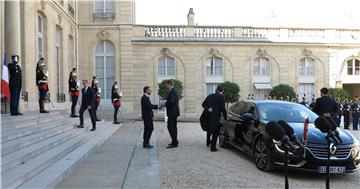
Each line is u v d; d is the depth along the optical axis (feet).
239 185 22.31
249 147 29.30
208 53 93.15
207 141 37.83
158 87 90.58
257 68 95.20
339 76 97.04
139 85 91.04
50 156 25.58
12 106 37.99
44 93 45.11
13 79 37.65
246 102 34.30
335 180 24.76
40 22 56.90
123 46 88.74
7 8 44.16
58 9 64.39
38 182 19.93
